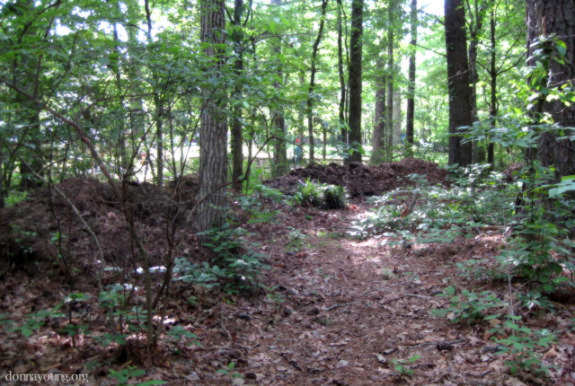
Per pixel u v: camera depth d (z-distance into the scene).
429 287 4.89
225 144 5.39
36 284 3.68
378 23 14.31
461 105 10.91
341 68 15.11
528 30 4.96
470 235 6.08
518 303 3.81
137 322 3.10
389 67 17.58
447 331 3.72
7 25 2.34
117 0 2.48
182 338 3.50
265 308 4.64
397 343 3.64
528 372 2.79
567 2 4.45
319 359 3.49
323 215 9.43
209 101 2.96
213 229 5.05
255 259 4.98
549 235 3.67
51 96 2.57
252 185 5.27
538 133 3.86
